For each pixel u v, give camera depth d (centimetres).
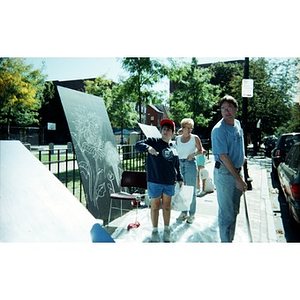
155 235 428
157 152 408
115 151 603
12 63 1905
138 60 1306
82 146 489
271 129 2625
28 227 237
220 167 347
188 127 503
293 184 507
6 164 261
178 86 2080
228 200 347
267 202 688
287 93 2420
